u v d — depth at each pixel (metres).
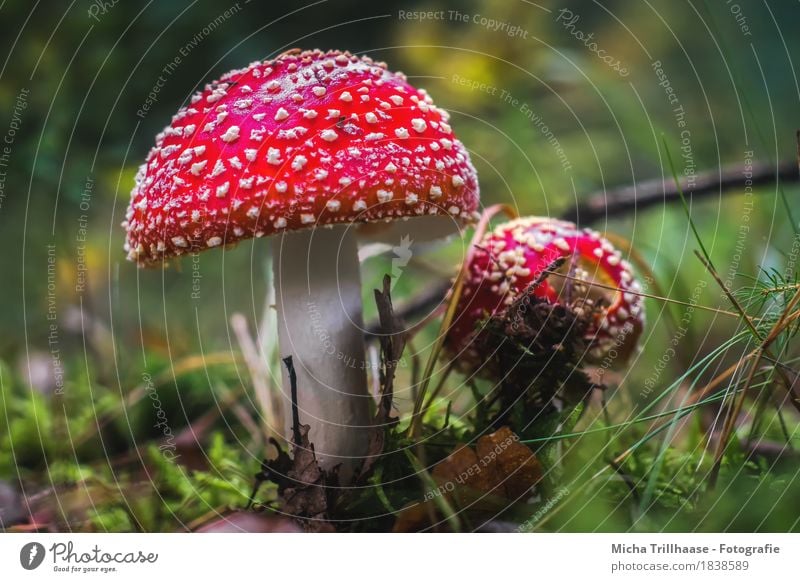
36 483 0.43
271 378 0.45
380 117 0.34
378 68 0.36
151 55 0.56
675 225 0.61
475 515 0.35
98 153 0.55
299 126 0.34
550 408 0.37
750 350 0.38
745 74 0.86
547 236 0.39
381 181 0.33
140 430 0.46
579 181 0.70
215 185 0.33
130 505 0.39
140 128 0.56
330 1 0.68
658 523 0.34
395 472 0.36
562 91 0.75
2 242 0.56
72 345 0.53
